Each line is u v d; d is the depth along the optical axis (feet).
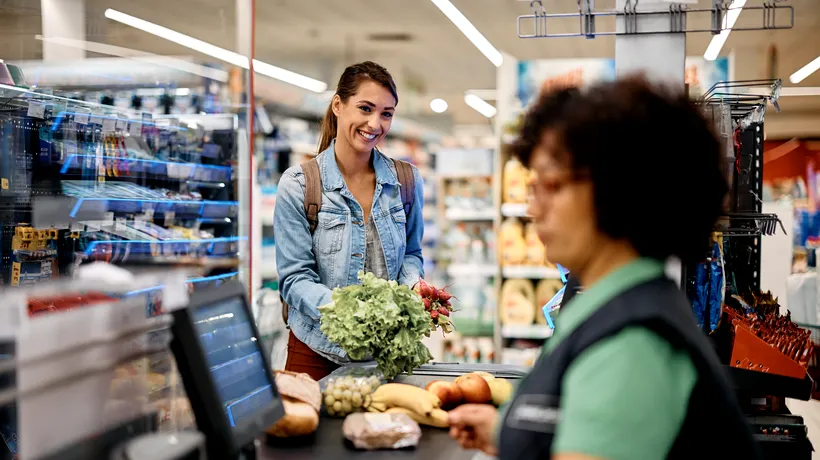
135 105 11.05
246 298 5.18
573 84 3.50
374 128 8.78
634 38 7.81
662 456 2.86
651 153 3.04
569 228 3.25
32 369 3.29
